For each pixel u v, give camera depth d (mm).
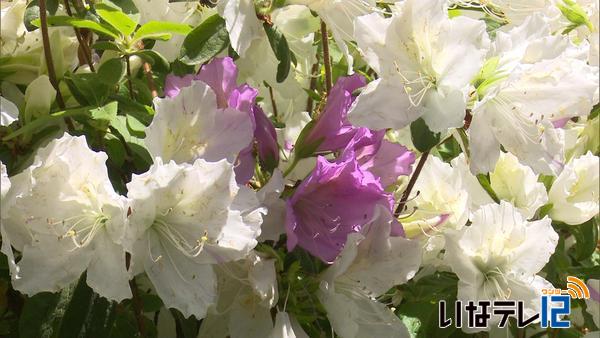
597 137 947
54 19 769
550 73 755
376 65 737
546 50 763
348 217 750
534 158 755
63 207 666
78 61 837
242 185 717
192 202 679
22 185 662
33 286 657
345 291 765
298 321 767
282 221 742
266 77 879
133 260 667
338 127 760
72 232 657
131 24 768
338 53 929
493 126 747
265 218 739
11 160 758
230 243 685
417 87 735
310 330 781
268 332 753
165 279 680
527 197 864
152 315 832
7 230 665
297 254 754
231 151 727
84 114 754
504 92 758
